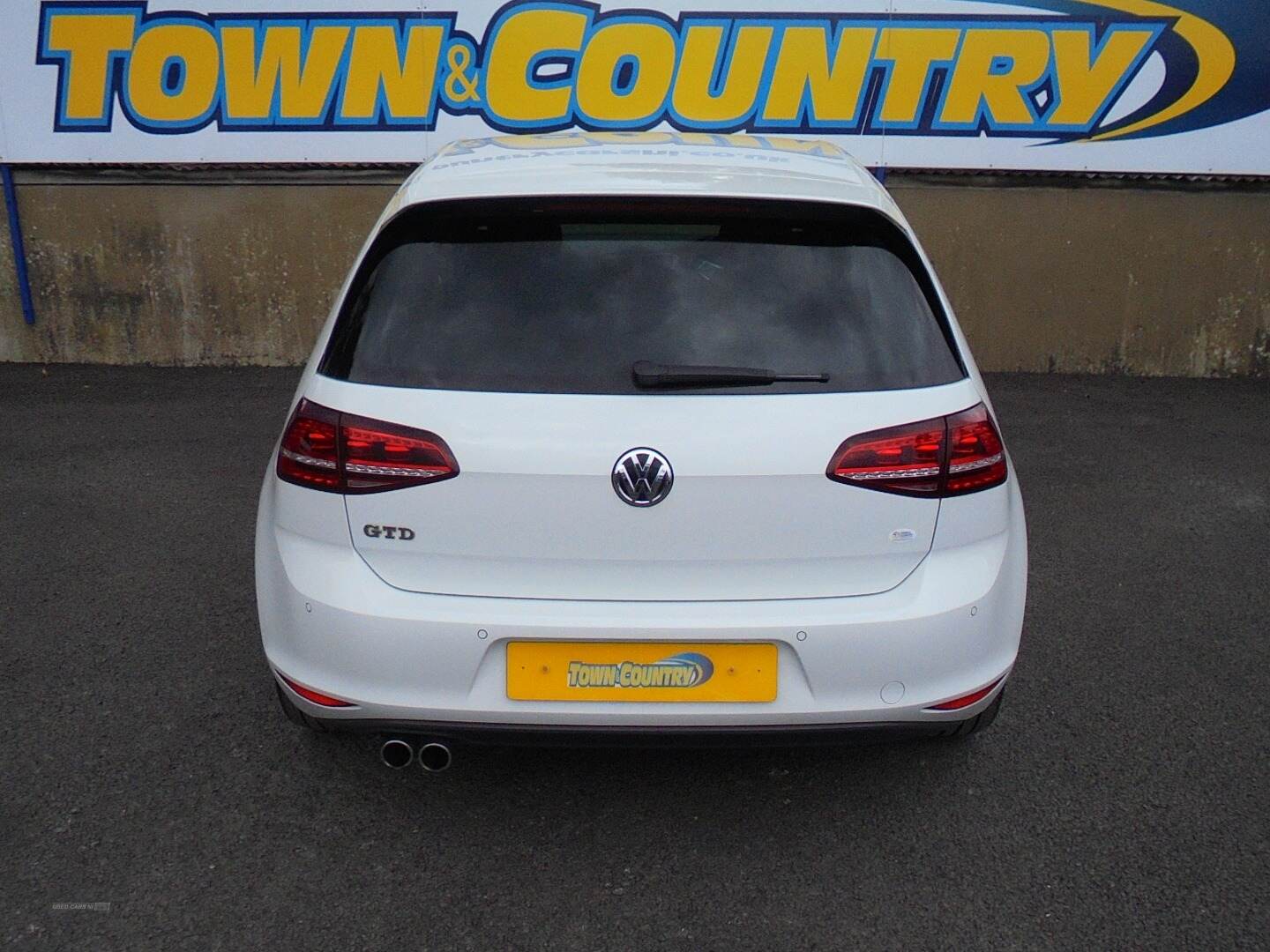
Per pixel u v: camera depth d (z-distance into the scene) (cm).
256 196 770
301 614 271
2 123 758
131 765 330
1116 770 337
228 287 785
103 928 265
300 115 756
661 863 293
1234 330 791
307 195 770
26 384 743
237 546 491
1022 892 284
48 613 425
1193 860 296
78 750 337
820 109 753
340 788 322
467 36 744
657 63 747
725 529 261
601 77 749
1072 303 789
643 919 272
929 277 292
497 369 264
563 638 260
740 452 258
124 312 790
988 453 277
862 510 264
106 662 389
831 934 268
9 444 621
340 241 777
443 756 279
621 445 257
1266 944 266
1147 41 742
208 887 280
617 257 277
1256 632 427
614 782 327
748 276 277
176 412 686
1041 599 454
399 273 279
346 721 273
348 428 264
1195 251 779
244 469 587
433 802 316
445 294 274
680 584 263
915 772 335
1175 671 397
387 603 264
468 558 263
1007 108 752
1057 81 748
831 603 266
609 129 759
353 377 270
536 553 261
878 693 267
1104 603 451
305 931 266
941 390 273
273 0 740
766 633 260
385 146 761
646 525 259
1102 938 268
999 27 741
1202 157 759
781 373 264
